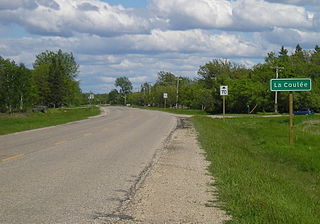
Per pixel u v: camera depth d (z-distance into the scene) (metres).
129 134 25.27
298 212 7.72
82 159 13.98
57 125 34.62
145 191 9.16
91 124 36.28
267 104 81.81
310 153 18.86
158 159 14.36
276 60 98.75
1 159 13.71
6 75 64.56
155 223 6.79
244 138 27.19
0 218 6.91
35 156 14.56
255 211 7.28
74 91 110.69
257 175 11.35
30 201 8.06
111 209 7.60
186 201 8.27
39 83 99.38
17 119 42.25
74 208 7.61
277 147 20.94
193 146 18.75
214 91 82.75
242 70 120.56
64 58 124.31
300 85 19.64
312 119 52.81
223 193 8.85
